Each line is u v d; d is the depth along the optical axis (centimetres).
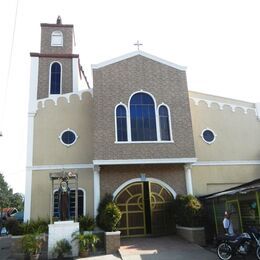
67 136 1922
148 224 1816
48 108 1959
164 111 1909
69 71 2273
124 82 1911
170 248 1460
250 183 1446
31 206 1770
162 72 1969
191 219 1619
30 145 1873
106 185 1802
